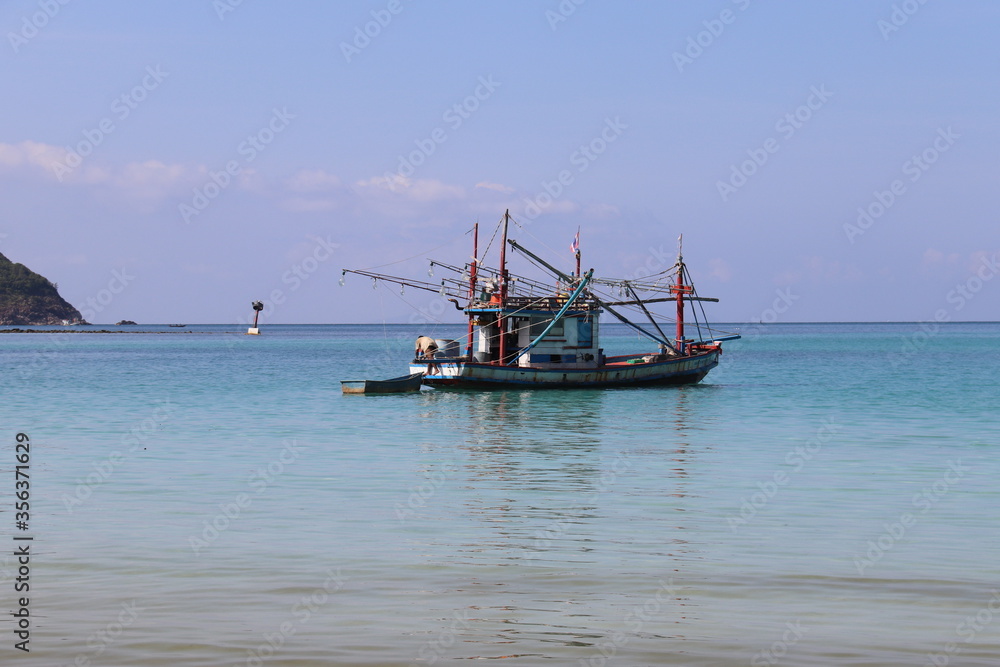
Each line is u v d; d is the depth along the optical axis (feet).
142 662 41.50
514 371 188.75
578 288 190.49
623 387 201.16
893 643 44.52
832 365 320.70
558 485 87.81
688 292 217.97
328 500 80.38
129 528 69.15
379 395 191.52
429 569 57.47
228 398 189.06
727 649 43.62
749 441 119.96
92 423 142.82
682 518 72.84
